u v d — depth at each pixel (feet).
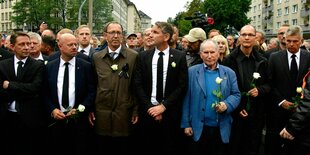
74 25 192.24
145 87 17.02
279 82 17.61
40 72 17.06
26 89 16.53
